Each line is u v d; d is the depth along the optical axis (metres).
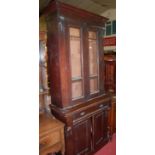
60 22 1.60
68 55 1.71
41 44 1.84
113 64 2.98
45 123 1.61
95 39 2.06
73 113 1.69
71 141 1.72
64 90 1.72
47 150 1.48
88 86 2.00
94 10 3.16
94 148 2.10
